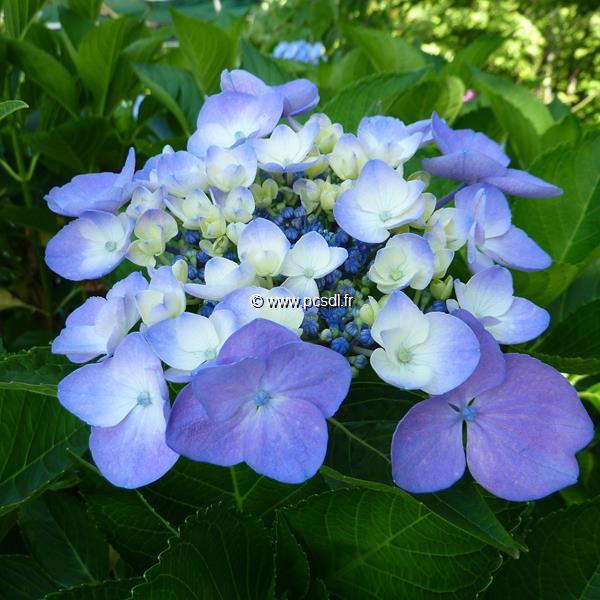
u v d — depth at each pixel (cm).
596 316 34
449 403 21
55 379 29
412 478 20
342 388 20
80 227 28
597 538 26
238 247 24
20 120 54
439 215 25
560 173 39
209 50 51
